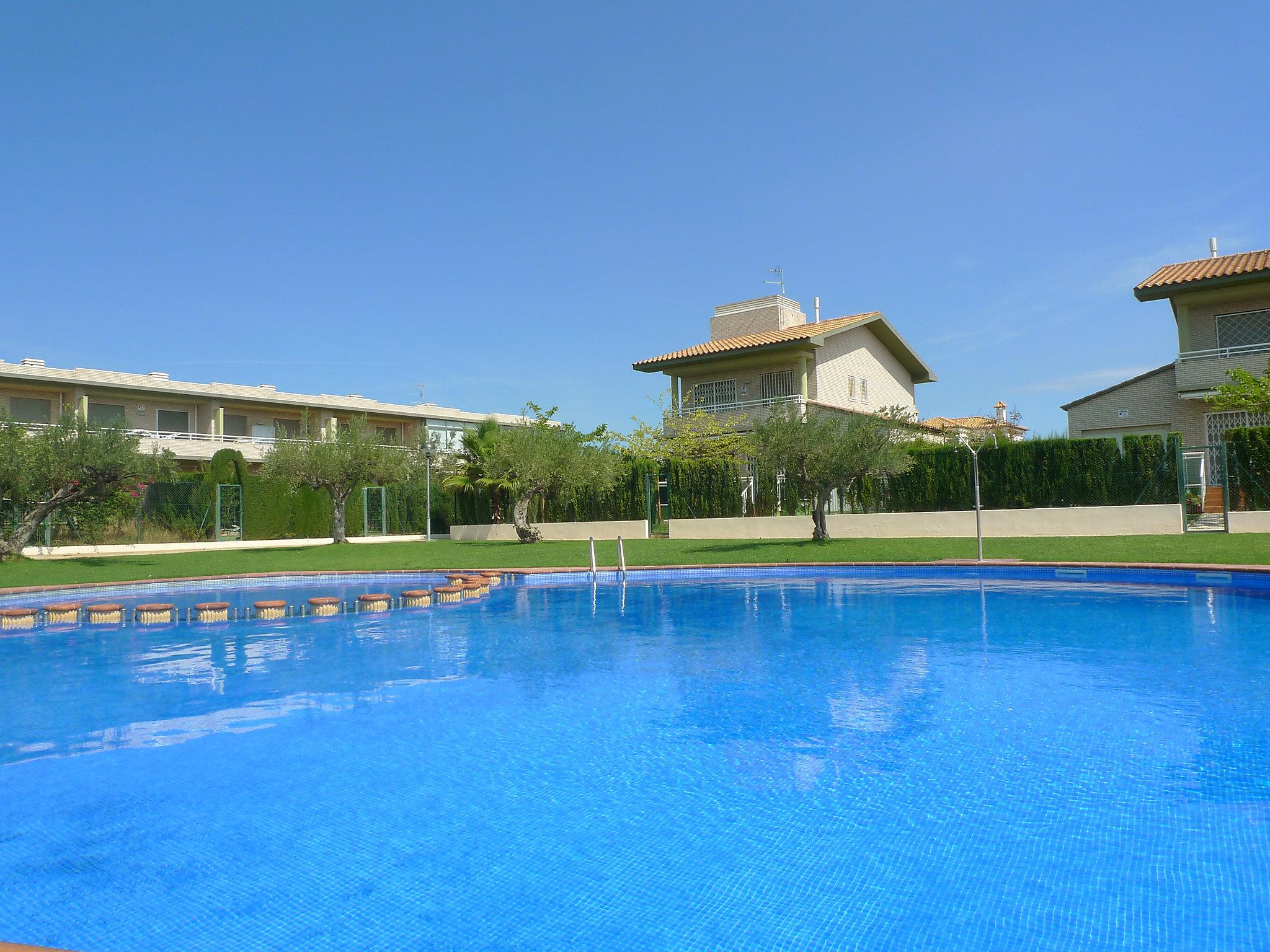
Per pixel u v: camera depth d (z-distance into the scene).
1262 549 14.90
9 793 5.05
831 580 16.64
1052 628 10.20
